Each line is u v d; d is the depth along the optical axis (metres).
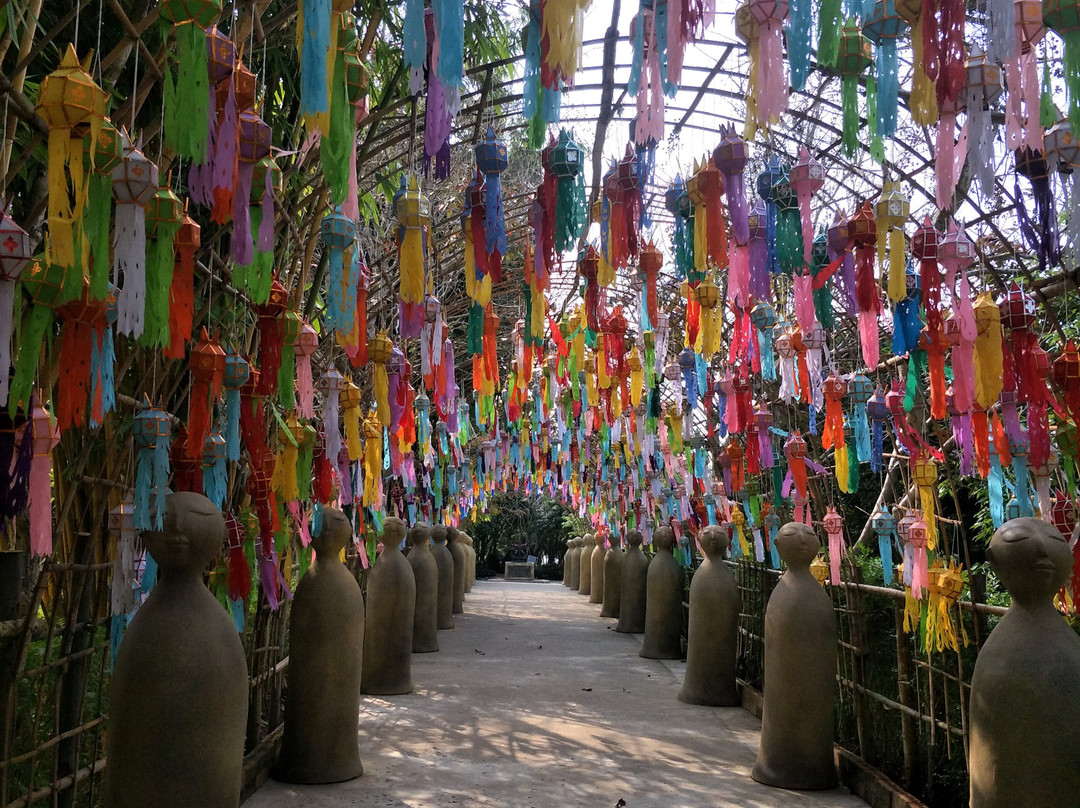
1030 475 2.63
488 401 3.86
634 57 1.63
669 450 5.42
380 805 3.25
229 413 2.29
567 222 2.23
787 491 3.78
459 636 8.29
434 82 1.50
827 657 3.61
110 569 2.61
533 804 3.32
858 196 3.05
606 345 4.04
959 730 3.05
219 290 2.88
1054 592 2.26
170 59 1.74
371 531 5.43
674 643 7.00
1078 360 2.22
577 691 5.63
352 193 1.60
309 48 1.38
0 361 1.29
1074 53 1.51
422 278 2.26
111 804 1.98
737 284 2.30
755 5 1.58
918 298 2.46
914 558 3.01
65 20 1.62
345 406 3.07
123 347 2.41
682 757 4.05
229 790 2.07
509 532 20.95
